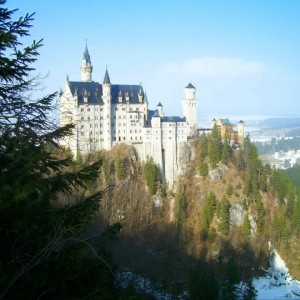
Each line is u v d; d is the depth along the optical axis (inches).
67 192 718.5
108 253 729.0
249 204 5398.6
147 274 3518.7
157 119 6038.4
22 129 594.6
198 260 4515.3
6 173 589.9
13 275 514.3
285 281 4421.8
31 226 535.8
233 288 3095.5
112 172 5580.7
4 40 572.1
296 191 5762.8
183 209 5310.0
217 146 5900.6
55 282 577.9
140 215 5036.9
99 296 620.1
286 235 5059.1
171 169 6107.3
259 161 5861.2
